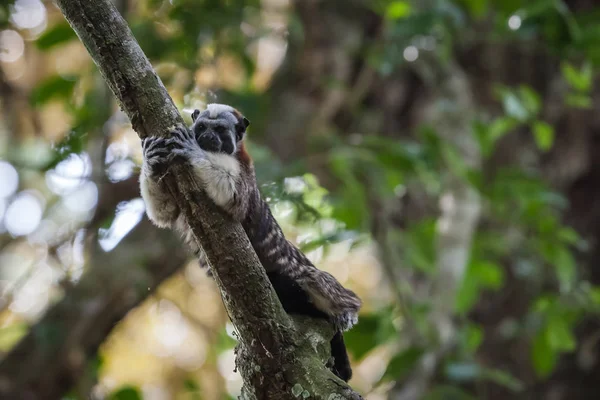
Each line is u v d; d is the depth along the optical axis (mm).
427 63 14141
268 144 13773
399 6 12914
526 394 15703
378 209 13375
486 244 13820
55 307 11664
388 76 15539
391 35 12992
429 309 11977
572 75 12930
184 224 7160
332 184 14477
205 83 14125
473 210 13328
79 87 12422
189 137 6246
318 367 6480
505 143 16531
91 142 12031
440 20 12406
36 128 15438
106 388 12562
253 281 6293
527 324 13305
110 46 5930
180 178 6121
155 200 6941
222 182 6211
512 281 15859
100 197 11859
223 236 6227
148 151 6043
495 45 16359
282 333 6477
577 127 16578
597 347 15648
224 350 15266
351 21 15703
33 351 11406
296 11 15773
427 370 11992
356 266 23641
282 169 11617
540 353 12828
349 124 15711
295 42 14680
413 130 16125
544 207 13656
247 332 6465
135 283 11664
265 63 18312
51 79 12141
